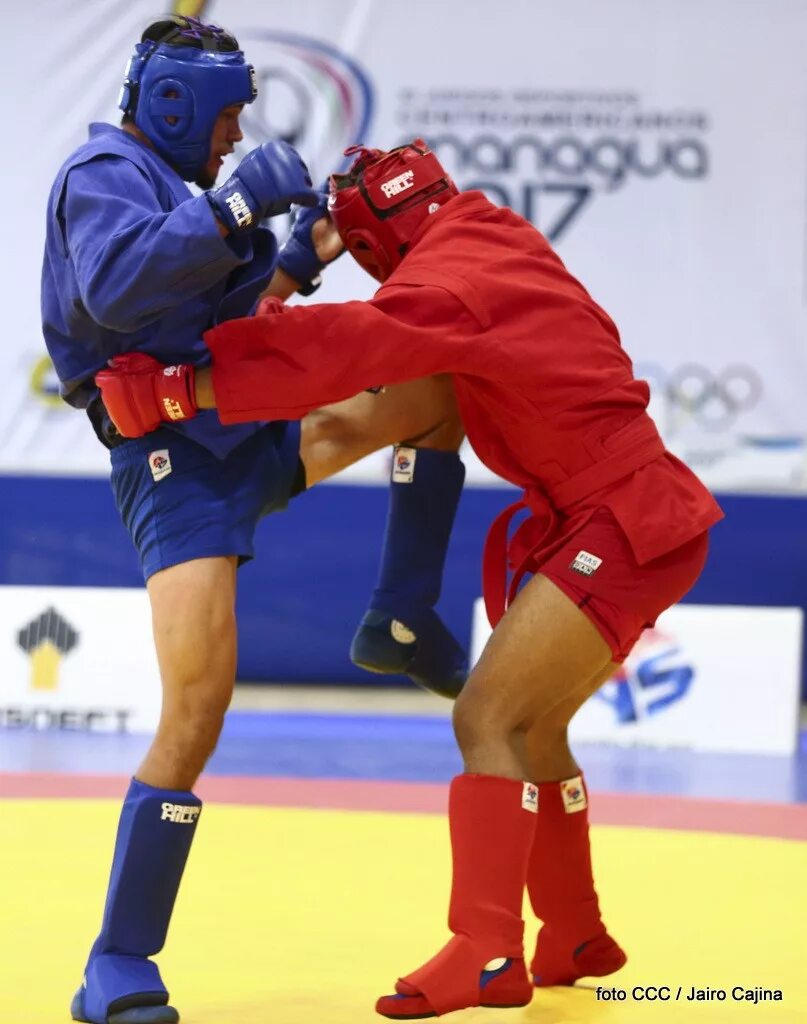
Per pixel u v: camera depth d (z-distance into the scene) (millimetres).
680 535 9266
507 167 27188
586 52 27078
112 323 8695
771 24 27031
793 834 15602
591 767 19828
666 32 27047
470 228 9414
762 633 21953
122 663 22250
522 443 9406
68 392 9695
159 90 9398
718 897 12508
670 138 27141
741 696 21875
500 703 9094
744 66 27031
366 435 10516
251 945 10805
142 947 9102
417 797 17312
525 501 9859
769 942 11164
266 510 10008
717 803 17391
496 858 8828
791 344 27266
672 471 9531
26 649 22359
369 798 17156
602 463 9242
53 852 13516
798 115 27109
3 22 26781
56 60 26859
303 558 26484
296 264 10906
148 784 9211
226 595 9375
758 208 27156
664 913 11969
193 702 9227
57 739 21000
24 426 26812
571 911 10148
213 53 9508
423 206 9750
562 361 9117
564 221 27203
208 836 14570
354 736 22438
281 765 19609
